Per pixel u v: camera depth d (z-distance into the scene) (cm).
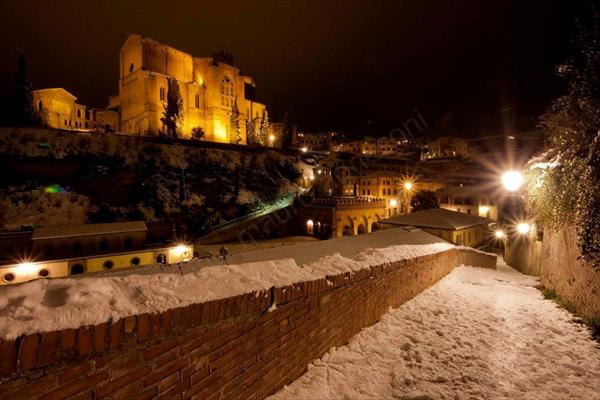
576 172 712
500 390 382
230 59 8056
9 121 4775
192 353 258
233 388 293
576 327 602
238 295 295
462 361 451
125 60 6725
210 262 426
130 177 4447
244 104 7788
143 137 5047
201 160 5291
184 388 251
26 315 188
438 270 1006
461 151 7981
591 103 718
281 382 351
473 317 639
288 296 358
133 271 358
